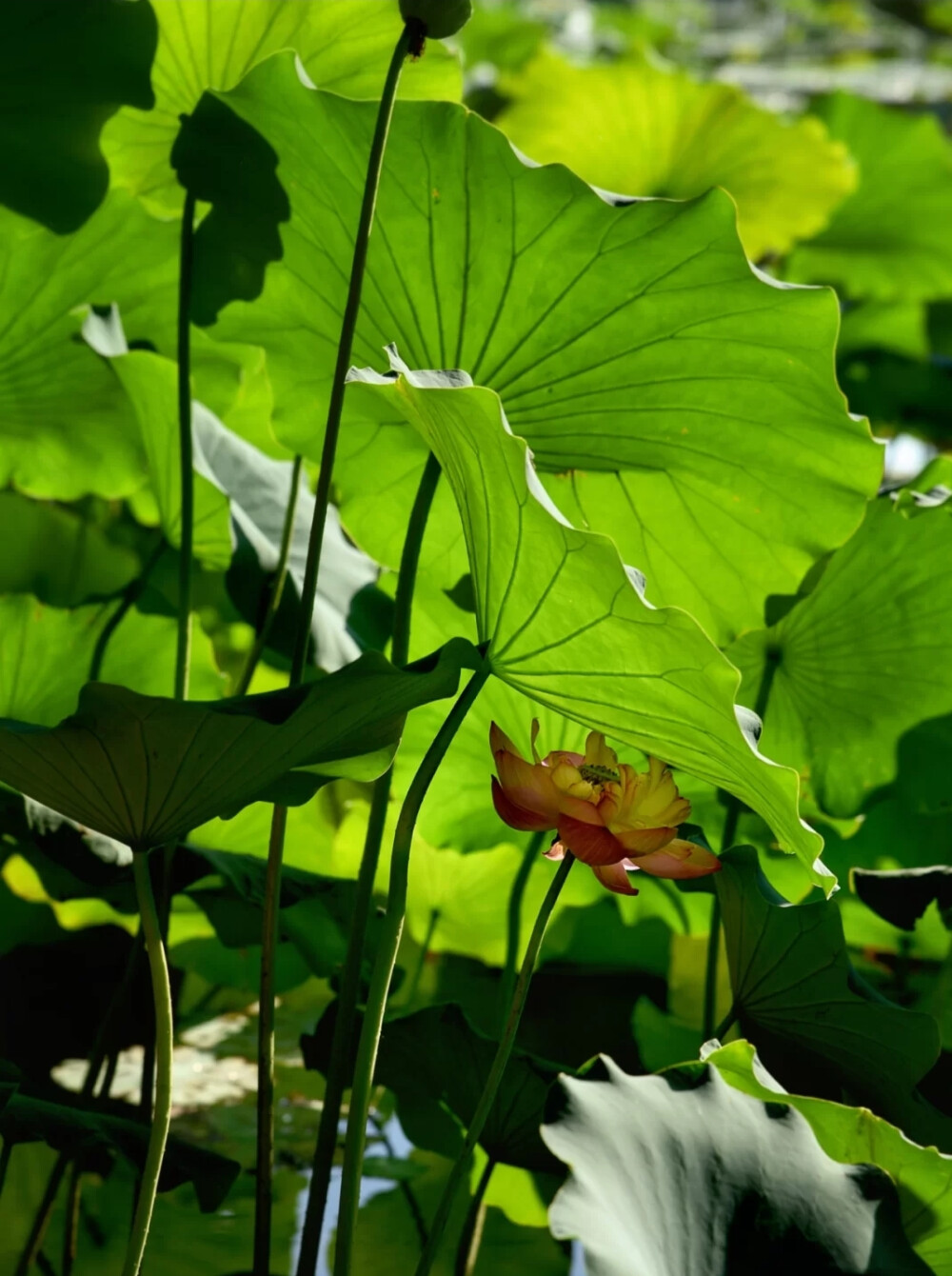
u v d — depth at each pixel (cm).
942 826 394
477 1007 420
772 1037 348
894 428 953
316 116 342
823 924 339
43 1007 394
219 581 466
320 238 350
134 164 373
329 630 384
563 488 365
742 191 773
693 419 353
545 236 342
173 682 393
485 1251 370
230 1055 439
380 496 370
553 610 315
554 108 752
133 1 353
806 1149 322
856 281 998
